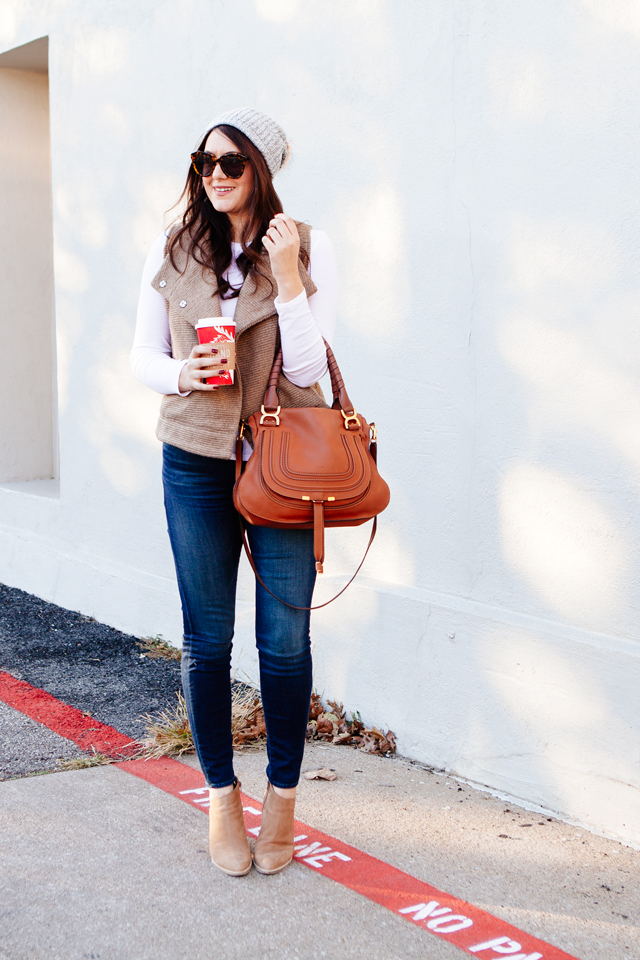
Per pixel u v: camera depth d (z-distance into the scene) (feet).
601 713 8.36
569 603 8.81
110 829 8.08
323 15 10.93
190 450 6.94
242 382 7.13
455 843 8.11
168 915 6.71
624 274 8.19
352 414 7.13
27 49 16.97
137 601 14.55
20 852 7.57
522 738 9.01
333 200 10.94
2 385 18.85
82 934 6.43
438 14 9.60
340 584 10.93
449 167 9.62
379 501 7.00
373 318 10.55
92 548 15.85
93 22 14.87
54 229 16.14
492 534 9.48
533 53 8.76
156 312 7.39
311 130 11.19
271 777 7.48
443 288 9.79
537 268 8.87
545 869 7.68
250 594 12.41
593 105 8.32
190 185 7.31
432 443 10.03
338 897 7.07
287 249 6.59
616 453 8.35
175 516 7.20
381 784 9.41
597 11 8.22
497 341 9.29
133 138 14.20
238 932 6.54
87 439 15.70
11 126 18.35
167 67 13.46
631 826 8.15
